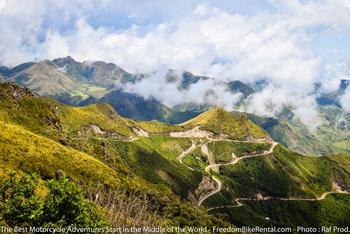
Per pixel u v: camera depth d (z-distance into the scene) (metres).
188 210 177.50
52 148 165.38
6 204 56.66
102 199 80.50
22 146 151.00
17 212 56.44
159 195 183.12
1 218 55.19
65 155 168.88
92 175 166.75
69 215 56.47
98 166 181.50
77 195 57.22
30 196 59.81
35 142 163.00
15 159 138.75
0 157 134.50
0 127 157.25
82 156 183.25
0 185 61.91
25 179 61.00
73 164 165.88
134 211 81.88
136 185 185.75
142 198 161.88
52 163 152.62
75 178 151.62
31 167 139.50
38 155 151.25
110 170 188.38
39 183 78.62
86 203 58.53
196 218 168.88
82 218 56.28
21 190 59.22
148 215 84.62
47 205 56.38
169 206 167.88
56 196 56.84
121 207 76.19
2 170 101.94
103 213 67.31
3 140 146.62
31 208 56.31
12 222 56.12
